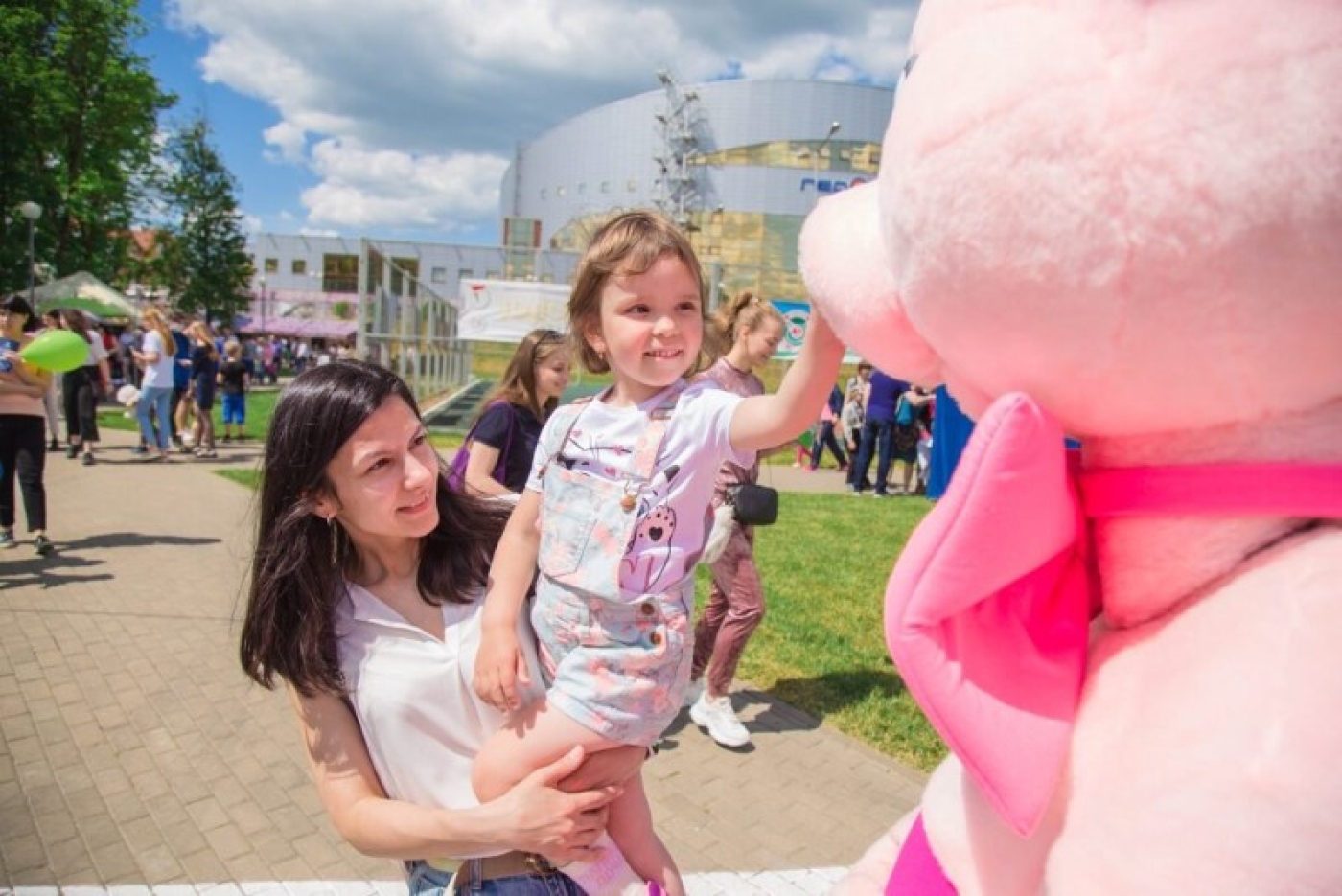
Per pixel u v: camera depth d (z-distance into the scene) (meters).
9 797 3.21
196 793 3.27
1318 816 0.57
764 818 3.23
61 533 7.14
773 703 4.19
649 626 1.47
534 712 1.47
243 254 47.16
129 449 12.38
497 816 1.35
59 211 29.92
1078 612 0.83
